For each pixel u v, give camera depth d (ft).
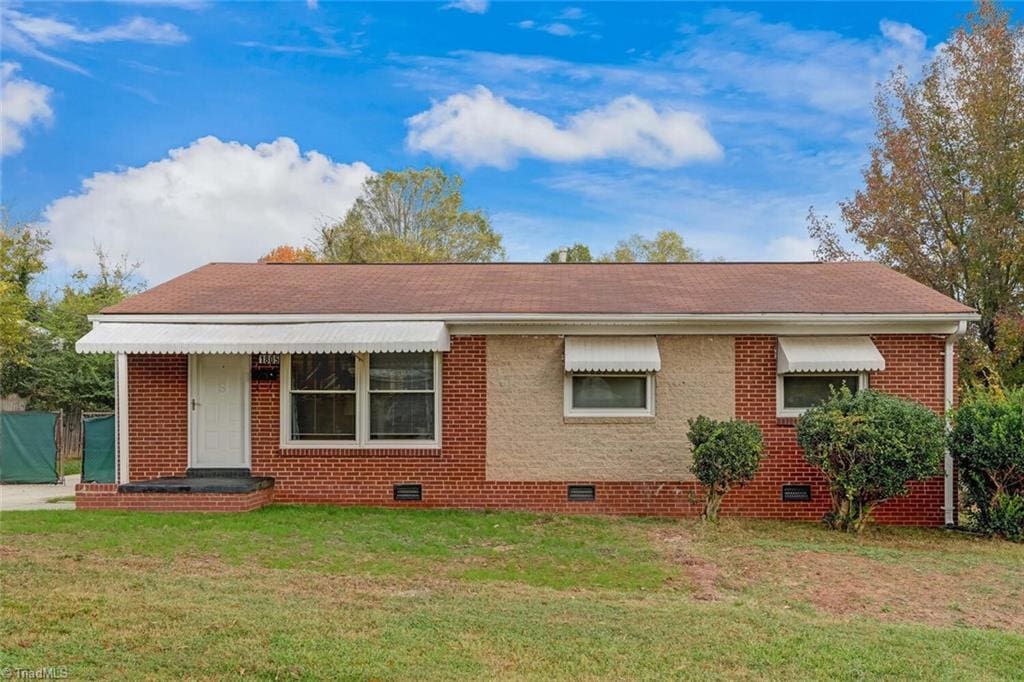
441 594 29.68
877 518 47.98
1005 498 43.55
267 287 55.26
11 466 65.82
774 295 51.52
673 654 23.31
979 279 92.89
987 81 93.25
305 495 49.32
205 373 50.21
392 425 49.67
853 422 42.32
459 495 48.91
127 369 49.90
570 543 39.45
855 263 64.34
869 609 29.63
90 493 45.47
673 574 33.99
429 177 174.40
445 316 47.93
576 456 48.57
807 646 24.36
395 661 21.75
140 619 24.31
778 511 48.24
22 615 24.25
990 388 60.08
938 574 34.86
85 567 31.32
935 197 97.96
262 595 28.19
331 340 45.14
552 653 23.06
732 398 48.34
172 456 49.80
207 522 41.86
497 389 48.85
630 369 45.78
